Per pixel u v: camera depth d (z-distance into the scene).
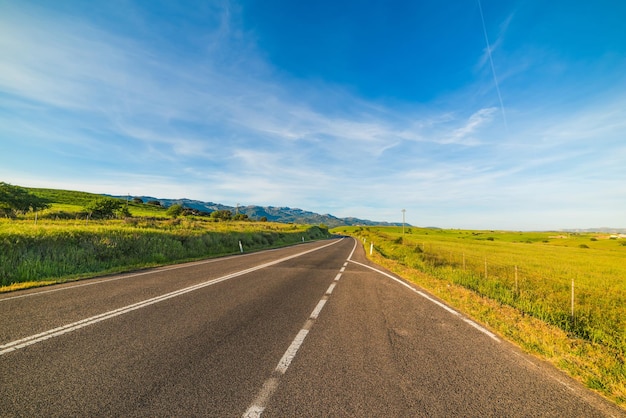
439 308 6.61
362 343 4.31
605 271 20.95
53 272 9.38
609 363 3.96
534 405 2.88
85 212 39.44
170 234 17.47
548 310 7.49
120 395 2.80
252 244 27.38
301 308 6.17
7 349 3.71
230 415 2.56
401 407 2.75
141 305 5.95
